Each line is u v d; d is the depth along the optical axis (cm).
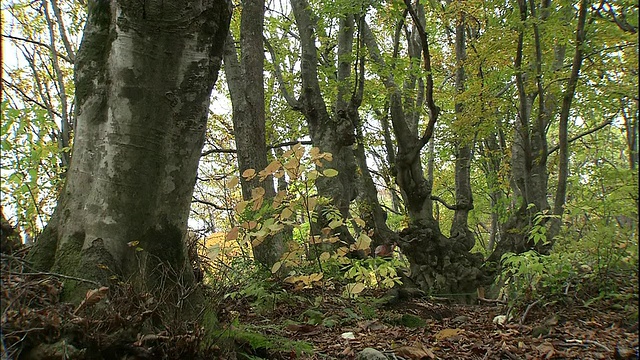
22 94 847
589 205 606
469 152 1138
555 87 969
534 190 1010
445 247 983
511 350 412
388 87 1049
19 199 397
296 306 573
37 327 248
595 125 1490
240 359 353
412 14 909
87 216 322
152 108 332
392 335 488
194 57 343
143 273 318
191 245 400
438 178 2028
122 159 326
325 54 1305
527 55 1102
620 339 413
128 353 266
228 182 480
